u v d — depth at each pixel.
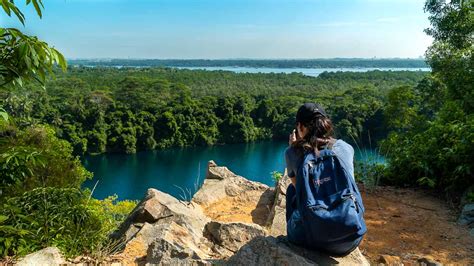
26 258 3.27
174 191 42.72
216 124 71.12
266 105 75.31
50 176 9.61
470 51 13.66
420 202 5.83
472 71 11.88
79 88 85.50
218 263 2.99
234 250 3.87
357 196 2.50
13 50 3.60
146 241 3.99
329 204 2.46
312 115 2.70
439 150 6.41
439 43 15.84
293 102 79.38
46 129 17.38
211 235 4.16
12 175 4.34
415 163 6.57
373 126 29.48
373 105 32.72
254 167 52.41
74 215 4.14
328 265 2.72
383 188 6.55
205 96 83.94
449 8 15.84
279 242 2.94
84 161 56.12
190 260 3.07
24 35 3.48
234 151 64.06
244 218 5.43
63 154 16.05
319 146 2.62
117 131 61.81
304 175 2.51
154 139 65.81
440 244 4.43
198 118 70.25
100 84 99.69
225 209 5.78
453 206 5.59
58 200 4.27
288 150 2.73
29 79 3.79
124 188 44.00
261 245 2.89
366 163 7.19
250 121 73.19
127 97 73.19
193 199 6.01
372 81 114.25
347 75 134.75
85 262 3.59
